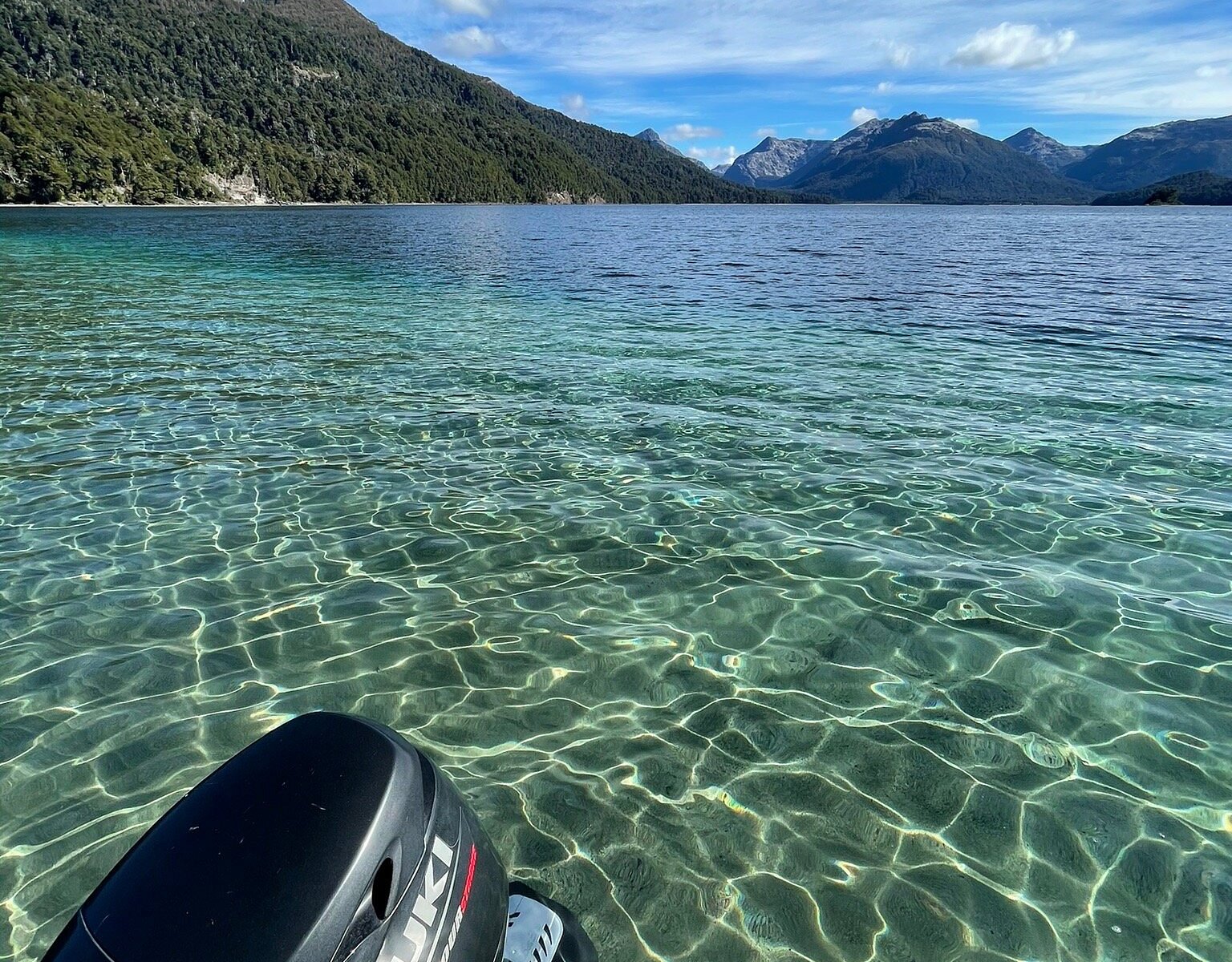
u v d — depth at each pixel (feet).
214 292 67.15
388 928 4.55
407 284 75.72
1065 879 9.42
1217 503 21.34
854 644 14.73
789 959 8.34
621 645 14.73
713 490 22.52
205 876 4.33
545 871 9.50
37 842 10.03
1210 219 331.16
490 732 12.26
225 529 19.72
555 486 22.82
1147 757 11.61
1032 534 19.49
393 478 23.36
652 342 45.96
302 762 5.03
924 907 9.01
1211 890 9.25
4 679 13.52
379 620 15.53
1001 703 12.93
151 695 13.12
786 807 10.62
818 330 50.16
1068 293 69.62
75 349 41.68
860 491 22.34
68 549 18.51
